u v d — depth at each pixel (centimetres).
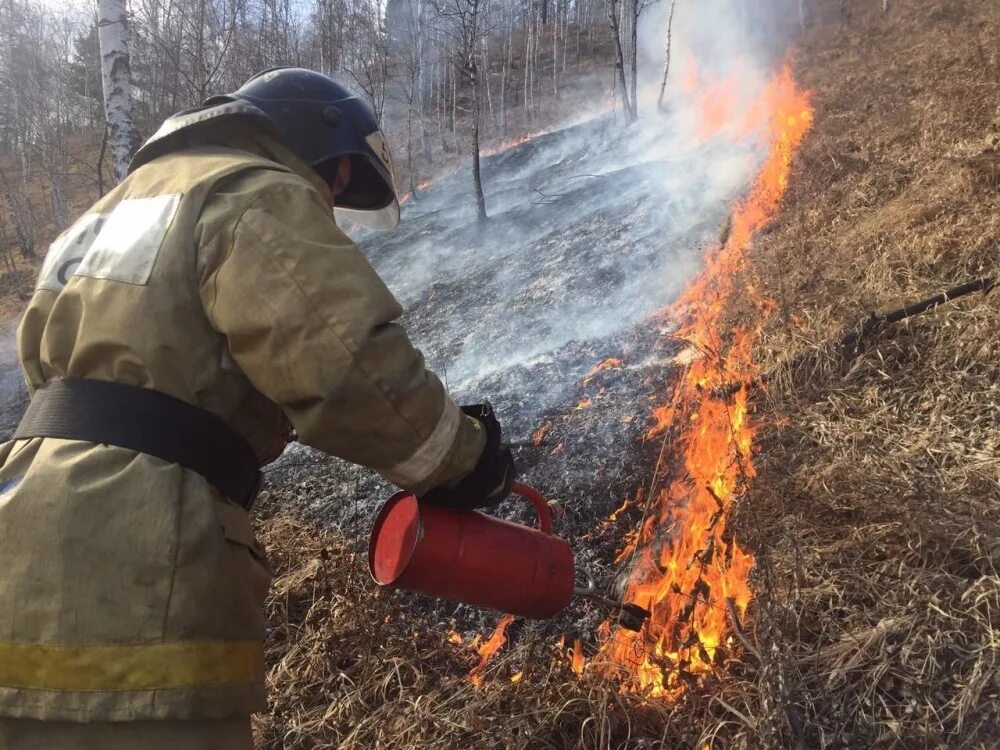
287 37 1969
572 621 255
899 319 334
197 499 121
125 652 113
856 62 1163
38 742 113
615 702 208
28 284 1878
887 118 674
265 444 140
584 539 301
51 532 113
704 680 203
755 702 192
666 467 317
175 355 121
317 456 444
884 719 183
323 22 2047
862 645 198
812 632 212
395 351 121
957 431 272
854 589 218
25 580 113
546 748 204
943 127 561
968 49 780
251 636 129
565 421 391
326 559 297
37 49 2719
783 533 242
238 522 131
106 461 117
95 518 114
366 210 185
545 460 361
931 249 379
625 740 201
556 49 3022
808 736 182
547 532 181
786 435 301
